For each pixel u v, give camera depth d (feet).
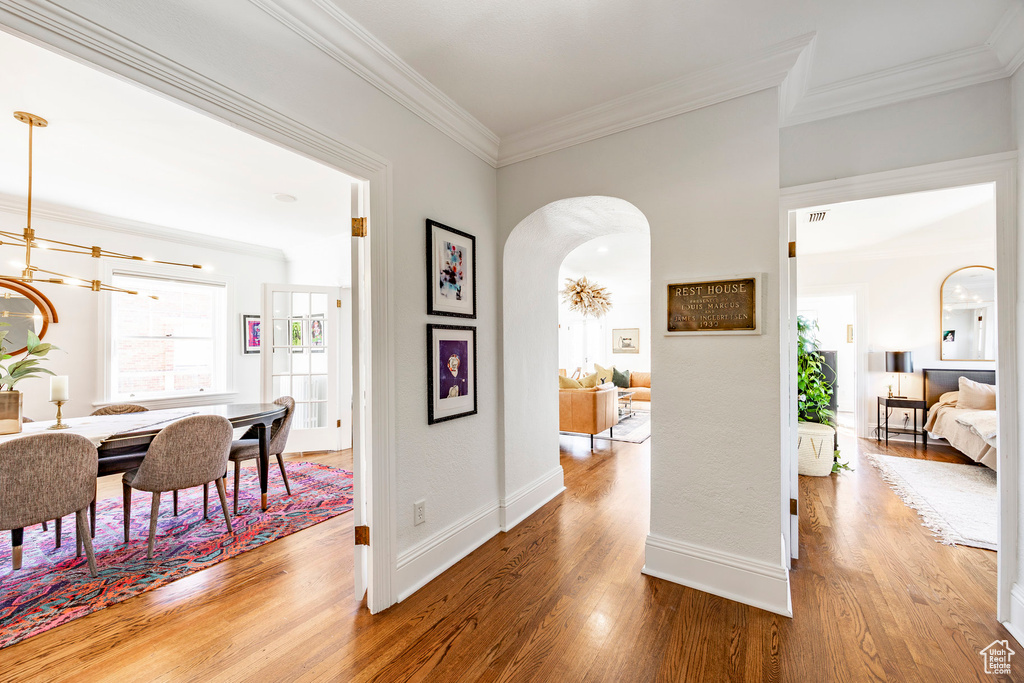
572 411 15.96
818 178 6.83
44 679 4.75
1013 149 5.63
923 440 15.53
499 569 7.13
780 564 5.94
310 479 12.17
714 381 6.43
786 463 6.93
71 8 3.32
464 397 7.77
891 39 5.55
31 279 8.36
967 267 15.47
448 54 5.90
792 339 7.42
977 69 5.77
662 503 6.84
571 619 5.76
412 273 6.65
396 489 6.27
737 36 5.58
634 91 6.83
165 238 14.32
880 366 16.79
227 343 15.92
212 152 8.74
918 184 6.16
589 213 8.75
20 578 6.85
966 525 8.75
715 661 4.95
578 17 5.22
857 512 9.58
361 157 5.76
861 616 5.75
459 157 7.77
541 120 7.72
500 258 8.78
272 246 17.03
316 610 6.01
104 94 6.66
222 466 8.49
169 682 4.71
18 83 6.36
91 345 12.69
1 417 7.80
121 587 6.60
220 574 7.02
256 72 4.55
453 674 4.80
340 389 15.69
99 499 10.65
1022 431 5.38
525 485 9.48
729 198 6.37
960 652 5.03
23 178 10.03
